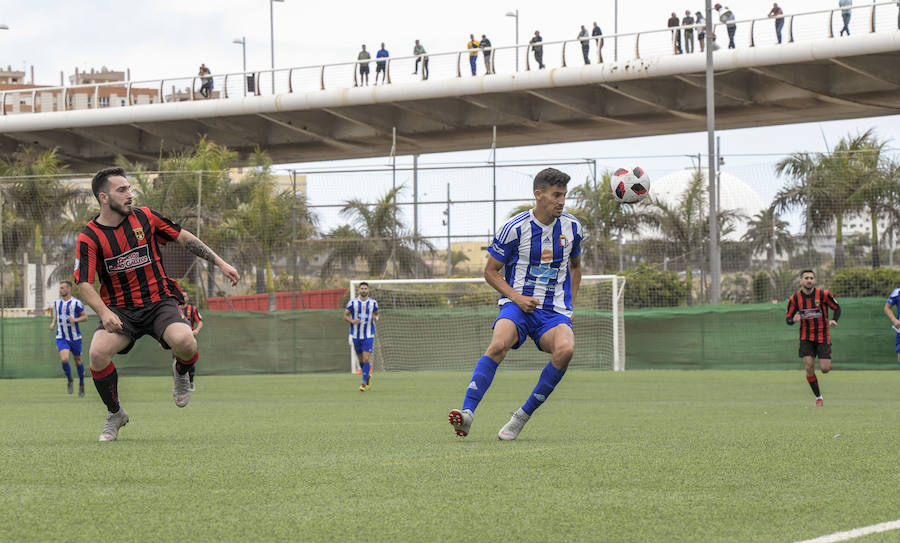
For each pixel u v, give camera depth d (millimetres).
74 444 10141
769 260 38781
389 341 39125
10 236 40500
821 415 15133
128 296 9812
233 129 77875
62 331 24750
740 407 17578
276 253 43344
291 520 5676
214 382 31047
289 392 24953
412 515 5812
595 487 6805
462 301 40719
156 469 7820
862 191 37688
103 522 5645
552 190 9789
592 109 70500
